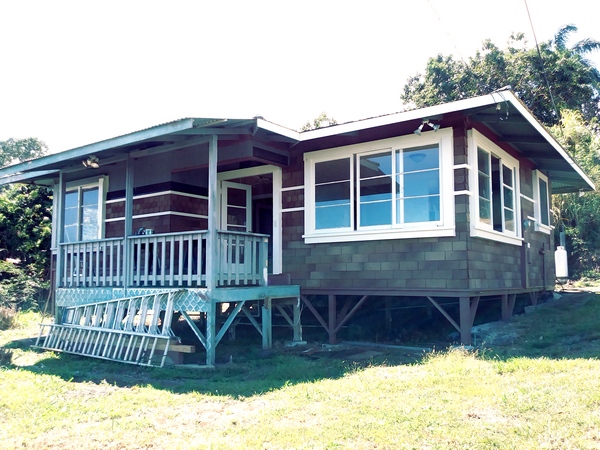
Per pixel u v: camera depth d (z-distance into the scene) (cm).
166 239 870
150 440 454
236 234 862
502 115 876
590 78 2786
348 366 725
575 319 941
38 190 2033
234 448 422
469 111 839
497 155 1025
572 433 414
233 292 831
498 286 981
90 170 1227
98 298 961
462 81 2872
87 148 921
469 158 878
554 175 1428
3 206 1989
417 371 661
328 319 1009
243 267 884
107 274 1173
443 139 879
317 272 992
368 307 1114
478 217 877
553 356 691
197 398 590
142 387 658
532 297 1223
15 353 917
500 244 1015
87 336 896
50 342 959
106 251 1073
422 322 1118
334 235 971
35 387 652
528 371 608
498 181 1034
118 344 831
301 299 1012
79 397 613
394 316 1144
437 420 464
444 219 865
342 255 967
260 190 1234
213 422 501
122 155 958
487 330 911
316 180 1013
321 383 625
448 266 859
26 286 1669
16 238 1970
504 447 397
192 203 1138
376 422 469
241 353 887
